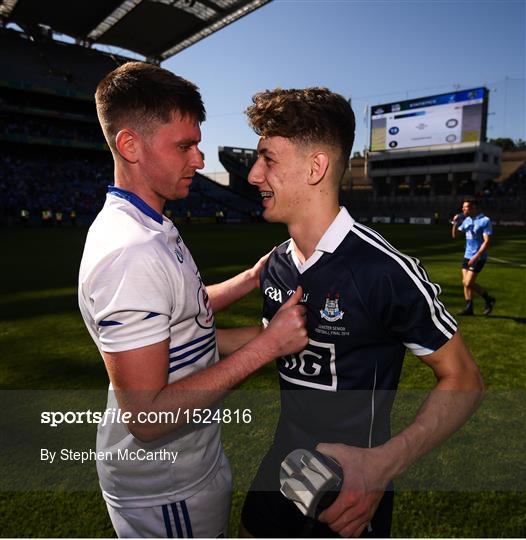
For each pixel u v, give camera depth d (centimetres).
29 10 3175
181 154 109
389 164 4653
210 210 3722
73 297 629
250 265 968
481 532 178
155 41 3609
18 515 185
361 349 108
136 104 104
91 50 3944
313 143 103
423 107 4144
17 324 486
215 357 124
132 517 114
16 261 1031
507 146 5550
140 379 92
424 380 326
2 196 2827
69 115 3534
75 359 371
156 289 93
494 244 1570
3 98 3391
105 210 106
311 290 110
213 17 3103
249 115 108
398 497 198
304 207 108
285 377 124
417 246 1441
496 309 568
